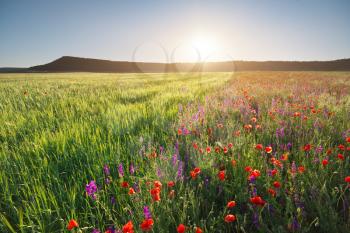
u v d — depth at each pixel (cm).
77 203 219
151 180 239
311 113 462
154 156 270
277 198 225
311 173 236
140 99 807
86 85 1495
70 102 706
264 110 550
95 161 281
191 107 556
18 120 471
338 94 910
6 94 951
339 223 188
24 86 1445
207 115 487
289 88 1047
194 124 397
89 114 545
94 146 321
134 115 484
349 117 438
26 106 675
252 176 212
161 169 244
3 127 421
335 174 244
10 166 271
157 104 645
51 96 822
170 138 377
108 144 329
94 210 215
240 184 230
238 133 340
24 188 236
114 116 468
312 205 202
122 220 192
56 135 360
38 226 184
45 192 224
